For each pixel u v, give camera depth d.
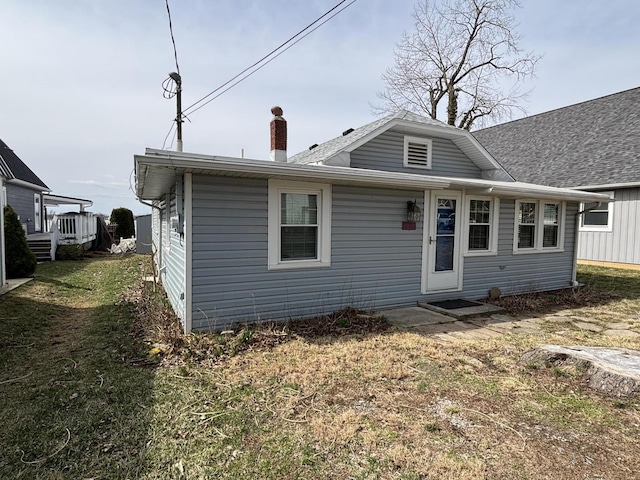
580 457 2.56
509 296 8.18
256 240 5.49
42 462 2.43
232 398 3.32
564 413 3.16
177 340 4.68
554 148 15.64
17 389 3.48
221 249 5.23
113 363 4.12
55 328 5.54
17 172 16.44
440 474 2.36
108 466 2.40
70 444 2.62
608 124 14.67
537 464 2.47
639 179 11.38
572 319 6.39
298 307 5.91
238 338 4.77
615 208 12.51
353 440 2.71
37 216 19.25
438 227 7.42
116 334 5.18
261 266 5.55
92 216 18.14
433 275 7.39
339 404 3.25
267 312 5.64
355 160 7.54
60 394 3.38
